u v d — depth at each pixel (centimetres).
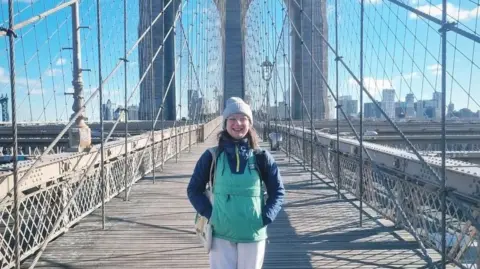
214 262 207
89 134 506
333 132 1306
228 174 202
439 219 325
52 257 351
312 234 414
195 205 209
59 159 396
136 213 501
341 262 339
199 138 1727
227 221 201
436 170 321
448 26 247
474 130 1297
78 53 512
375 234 410
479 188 265
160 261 343
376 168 407
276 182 207
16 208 287
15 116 279
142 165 781
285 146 1242
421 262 336
